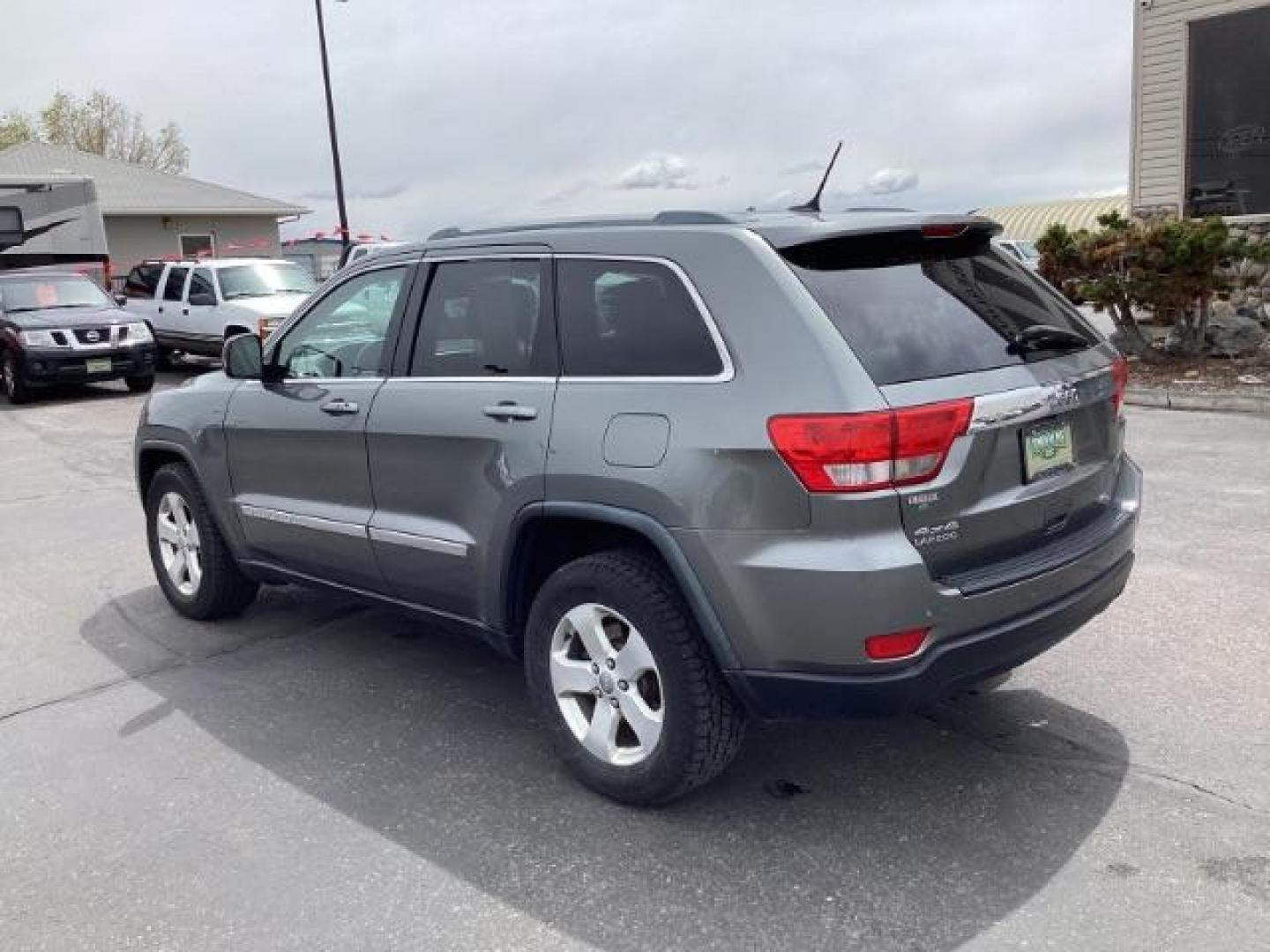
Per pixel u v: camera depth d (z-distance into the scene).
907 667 3.13
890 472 3.06
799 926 3.01
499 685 4.77
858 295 3.33
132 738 4.35
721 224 3.51
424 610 4.34
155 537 5.85
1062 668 4.59
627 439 3.41
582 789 3.81
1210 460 8.27
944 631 3.15
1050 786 3.68
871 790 3.72
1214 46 13.97
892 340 3.24
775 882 3.22
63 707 4.68
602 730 3.67
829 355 3.13
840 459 3.04
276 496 4.90
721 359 3.30
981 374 3.32
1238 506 6.94
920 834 3.44
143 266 19.52
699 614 3.29
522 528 3.73
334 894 3.25
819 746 4.05
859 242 3.46
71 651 5.38
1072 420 3.62
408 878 3.31
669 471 3.29
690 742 3.41
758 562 3.16
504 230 4.09
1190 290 11.92
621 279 3.61
